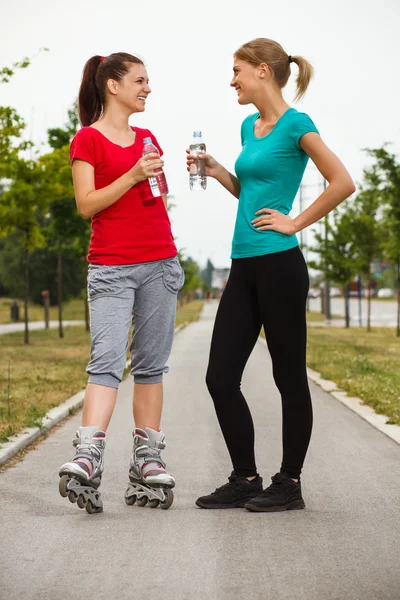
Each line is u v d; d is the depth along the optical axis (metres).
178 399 12.20
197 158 5.62
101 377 5.37
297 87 5.47
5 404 11.11
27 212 27.02
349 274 40.50
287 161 5.29
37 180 26.81
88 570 4.28
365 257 37.50
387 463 7.26
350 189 5.21
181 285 5.64
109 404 5.37
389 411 10.38
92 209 5.30
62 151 26.97
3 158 22.53
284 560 4.41
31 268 75.44
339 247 40.75
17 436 8.45
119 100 5.46
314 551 4.57
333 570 4.24
